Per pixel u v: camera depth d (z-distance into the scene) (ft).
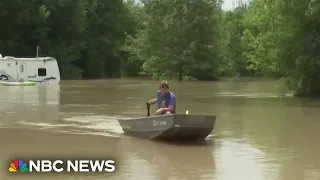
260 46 126.52
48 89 152.56
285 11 111.45
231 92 140.77
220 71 262.26
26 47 254.27
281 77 132.16
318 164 41.27
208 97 118.62
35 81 183.11
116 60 303.89
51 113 79.41
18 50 253.85
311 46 109.60
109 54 298.76
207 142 52.24
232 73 323.16
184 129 49.96
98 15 296.30
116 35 302.04
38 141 52.06
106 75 301.02
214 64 243.40
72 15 265.13
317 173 38.04
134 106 92.32
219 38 255.29
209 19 238.07
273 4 116.06
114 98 113.80
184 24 236.63
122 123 56.90
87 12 286.66
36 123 66.44
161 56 238.89
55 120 69.92
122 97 117.29
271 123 68.08
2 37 253.03
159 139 52.01
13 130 59.88
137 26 306.96
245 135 56.95
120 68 305.94
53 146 49.21
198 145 50.44
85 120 69.87
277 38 113.80
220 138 54.90
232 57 319.47
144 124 53.11
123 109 86.28
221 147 49.29
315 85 115.55
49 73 185.88
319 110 85.81
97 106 92.22
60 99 110.11
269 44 121.49
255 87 173.47
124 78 283.38
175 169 39.47
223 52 255.50
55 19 263.29
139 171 38.75
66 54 261.44
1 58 178.81
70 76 262.47
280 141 52.85
